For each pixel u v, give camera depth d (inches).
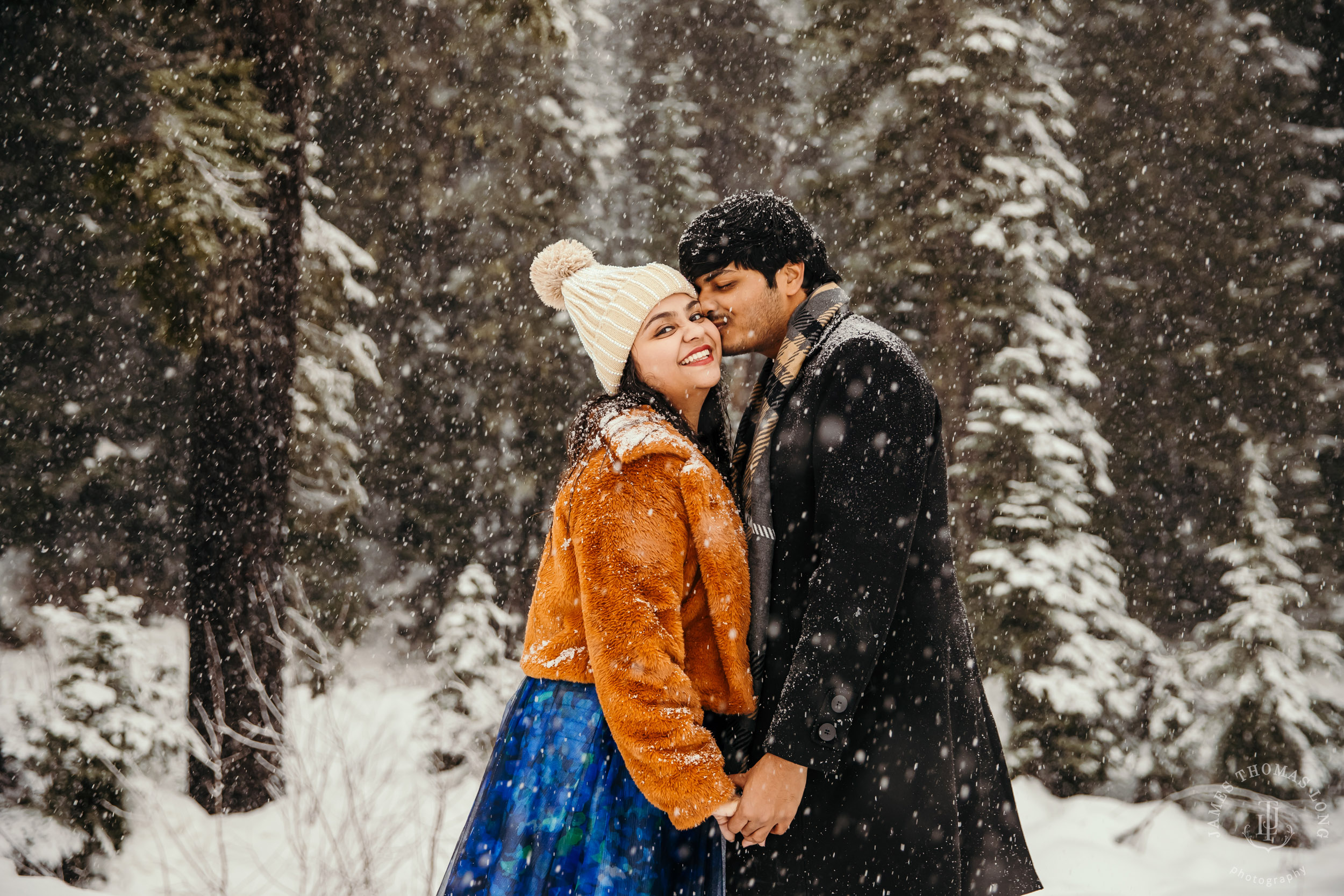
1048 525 326.0
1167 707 304.8
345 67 448.1
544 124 503.5
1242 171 492.7
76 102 386.0
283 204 259.4
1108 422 486.6
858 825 77.2
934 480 82.3
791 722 69.9
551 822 71.3
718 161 661.3
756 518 79.1
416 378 499.5
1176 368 489.1
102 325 428.5
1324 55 508.4
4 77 373.4
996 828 84.0
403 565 496.4
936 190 390.6
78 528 436.8
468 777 249.3
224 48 252.4
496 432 493.4
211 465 250.7
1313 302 472.7
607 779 71.6
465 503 496.4
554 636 76.0
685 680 67.3
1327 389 466.0
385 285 489.7
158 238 234.4
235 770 234.2
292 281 263.0
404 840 196.5
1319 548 435.5
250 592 245.4
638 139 653.3
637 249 605.6
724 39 666.8
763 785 69.7
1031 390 348.2
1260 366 470.9
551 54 291.9
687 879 73.0
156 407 449.4
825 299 83.6
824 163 494.6
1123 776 290.7
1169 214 496.1
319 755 217.0
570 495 75.7
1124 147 501.4
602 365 80.6
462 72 494.6
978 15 386.6
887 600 72.5
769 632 77.7
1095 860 232.8
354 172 474.0
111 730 220.8
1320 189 486.0
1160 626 459.5
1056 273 394.3
